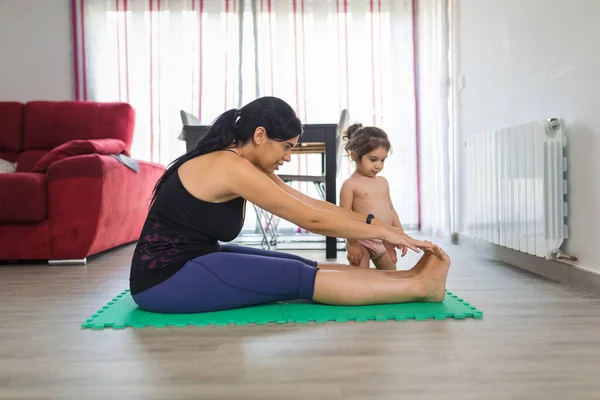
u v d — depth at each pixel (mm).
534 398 980
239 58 4520
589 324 1493
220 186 1564
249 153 1649
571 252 2127
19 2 4449
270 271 1614
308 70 4559
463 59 3520
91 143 2988
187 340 1362
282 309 1637
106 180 2939
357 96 4578
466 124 3461
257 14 4520
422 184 4543
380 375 1098
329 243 2928
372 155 2137
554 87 2256
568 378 1075
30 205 2789
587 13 1991
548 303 1765
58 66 4480
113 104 3807
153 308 1619
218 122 1651
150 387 1050
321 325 1485
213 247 1683
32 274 2547
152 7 4473
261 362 1185
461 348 1273
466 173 3332
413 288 1680
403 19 4559
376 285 1664
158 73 4492
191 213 1604
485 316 1586
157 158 4512
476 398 979
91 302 1896
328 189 2857
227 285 1595
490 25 3006
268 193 1550
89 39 4441
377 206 2156
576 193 2084
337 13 4547
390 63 4570
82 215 2861
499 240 2639
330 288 1642
